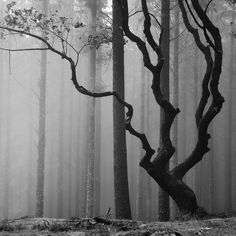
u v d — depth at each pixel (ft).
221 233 25.72
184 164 43.09
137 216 103.50
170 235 24.00
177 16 92.43
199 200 124.77
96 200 106.83
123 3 38.40
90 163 84.69
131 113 40.86
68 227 28.63
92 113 86.43
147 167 41.11
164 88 56.90
